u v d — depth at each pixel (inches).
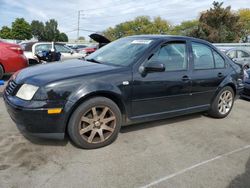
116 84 141.6
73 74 135.3
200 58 186.1
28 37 3004.4
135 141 154.6
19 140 145.4
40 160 126.8
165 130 174.9
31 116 124.6
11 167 119.3
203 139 163.9
